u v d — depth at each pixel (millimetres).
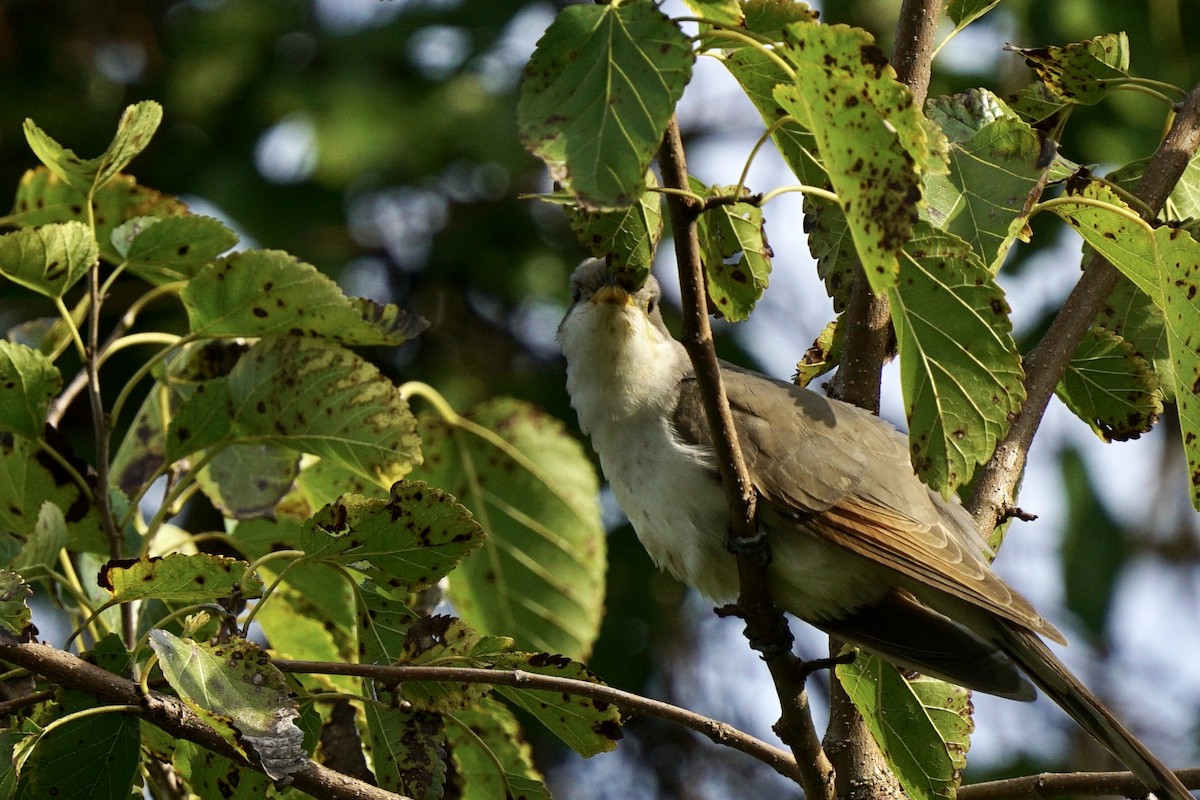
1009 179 6883
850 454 7934
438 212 15195
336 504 6121
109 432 7203
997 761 14922
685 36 4766
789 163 7133
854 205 4871
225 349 8234
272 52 15000
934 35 7613
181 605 7109
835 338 8508
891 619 7879
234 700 5699
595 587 8695
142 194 7984
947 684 7598
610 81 4762
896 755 7516
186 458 7855
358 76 14758
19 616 5699
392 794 6016
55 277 7039
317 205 14547
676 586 13953
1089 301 8062
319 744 7543
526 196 5918
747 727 14562
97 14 15461
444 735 6637
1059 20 13852
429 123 14570
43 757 5816
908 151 4789
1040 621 7168
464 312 15125
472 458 8703
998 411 5637
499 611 8703
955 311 5633
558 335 10086
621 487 8617
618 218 6535
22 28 15383
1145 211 7008
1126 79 8266
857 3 14133
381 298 14945
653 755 14547
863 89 4777
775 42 5090
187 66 15055
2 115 15156
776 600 8180
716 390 5977
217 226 7359
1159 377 8578
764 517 7965
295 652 7926
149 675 6418
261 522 7820
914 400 5738
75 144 15062
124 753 5859
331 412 7129
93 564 7648
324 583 7777
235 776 6438
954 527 7957
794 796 14539
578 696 6629
